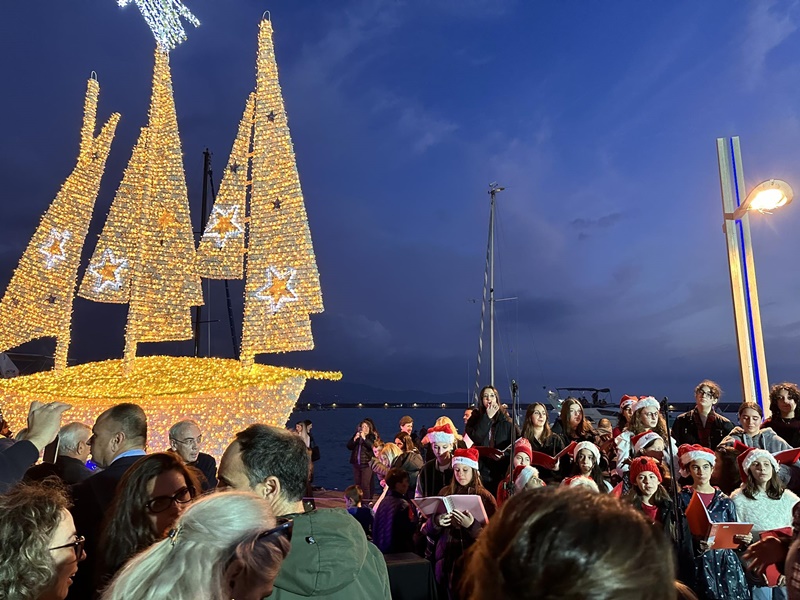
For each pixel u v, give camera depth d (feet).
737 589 13.46
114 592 5.37
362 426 42.06
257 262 33.73
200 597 5.24
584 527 3.05
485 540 3.42
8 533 6.26
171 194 35.76
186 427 15.66
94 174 36.99
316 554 6.69
